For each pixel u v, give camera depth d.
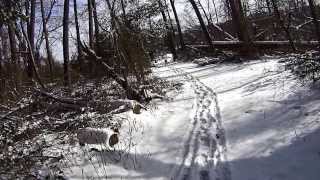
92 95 14.35
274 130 8.54
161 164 7.55
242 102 11.53
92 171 7.20
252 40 24.45
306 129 8.05
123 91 14.18
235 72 18.38
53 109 12.71
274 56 22.06
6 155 8.11
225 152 7.80
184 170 7.12
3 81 15.16
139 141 8.93
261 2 31.77
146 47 16.81
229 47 28.00
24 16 10.62
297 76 12.43
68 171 7.21
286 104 10.16
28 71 20.89
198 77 19.25
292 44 22.30
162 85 16.45
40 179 6.89
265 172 6.62
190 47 34.00
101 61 13.27
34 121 11.38
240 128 9.15
